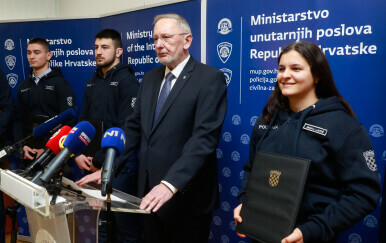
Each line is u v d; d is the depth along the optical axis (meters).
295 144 1.24
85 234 1.33
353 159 1.16
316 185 1.21
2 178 1.22
